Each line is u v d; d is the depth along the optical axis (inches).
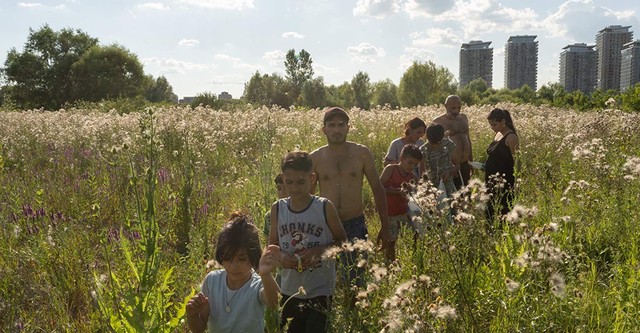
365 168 191.9
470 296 158.2
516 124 612.7
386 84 3221.0
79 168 397.4
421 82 2901.1
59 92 2466.8
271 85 3097.9
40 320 181.0
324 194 189.6
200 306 125.8
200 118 637.9
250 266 125.6
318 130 535.8
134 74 2564.0
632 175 243.1
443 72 2918.3
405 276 173.8
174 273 194.5
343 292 144.6
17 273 202.4
